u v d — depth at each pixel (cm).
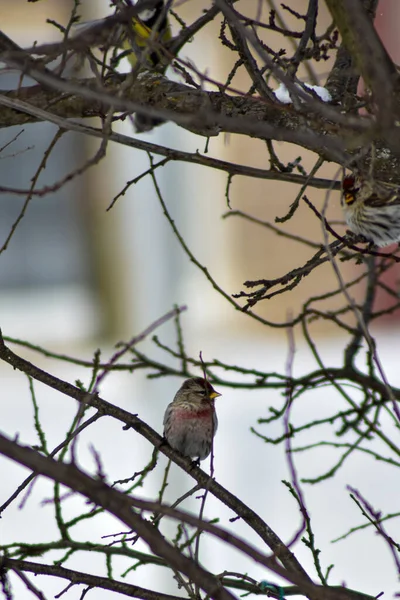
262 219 1723
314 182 680
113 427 1416
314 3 610
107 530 1220
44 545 698
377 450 1374
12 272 1728
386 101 437
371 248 791
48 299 1714
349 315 1736
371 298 880
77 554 1193
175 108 643
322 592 421
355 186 784
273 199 1722
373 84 452
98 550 697
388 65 479
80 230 1677
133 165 1593
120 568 1184
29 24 1568
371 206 766
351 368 860
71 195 1688
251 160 1692
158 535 412
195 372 1505
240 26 467
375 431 795
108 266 1639
